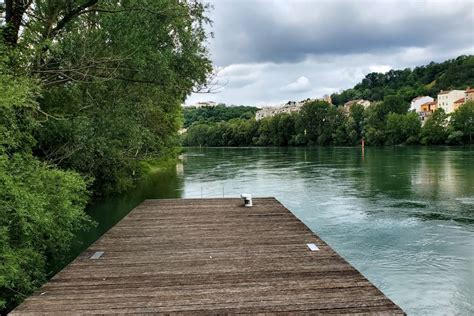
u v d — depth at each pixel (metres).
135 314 4.31
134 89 13.25
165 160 34.62
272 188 21.92
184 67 12.28
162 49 11.48
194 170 34.62
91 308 4.46
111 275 5.55
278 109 156.38
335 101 157.75
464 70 115.56
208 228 8.37
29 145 8.94
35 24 9.31
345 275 5.41
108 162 17.14
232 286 5.09
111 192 20.34
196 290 4.97
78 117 11.95
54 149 12.46
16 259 6.54
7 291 6.92
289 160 44.72
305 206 16.50
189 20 11.96
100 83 11.51
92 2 9.88
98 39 10.76
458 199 17.16
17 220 6.91
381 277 8.80
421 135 73.25
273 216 9.44
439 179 23.41
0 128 6.57
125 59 10.55
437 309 7.38
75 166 13.73
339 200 17.66
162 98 14.55
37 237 7.68
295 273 5.53
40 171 7.68
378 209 15.52
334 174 27.97
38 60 9.22
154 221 9.14
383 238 11.62
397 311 4.32
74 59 10.51
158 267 5.89
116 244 7.20
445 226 12.78
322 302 4.55
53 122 11.60
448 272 9.01
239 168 35.94
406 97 119.31
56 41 10.22
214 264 6.00
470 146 65.56
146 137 16.20
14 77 7.57
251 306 4.48
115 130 13.34
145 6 10.22
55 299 4.72
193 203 11.38
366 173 27.88
